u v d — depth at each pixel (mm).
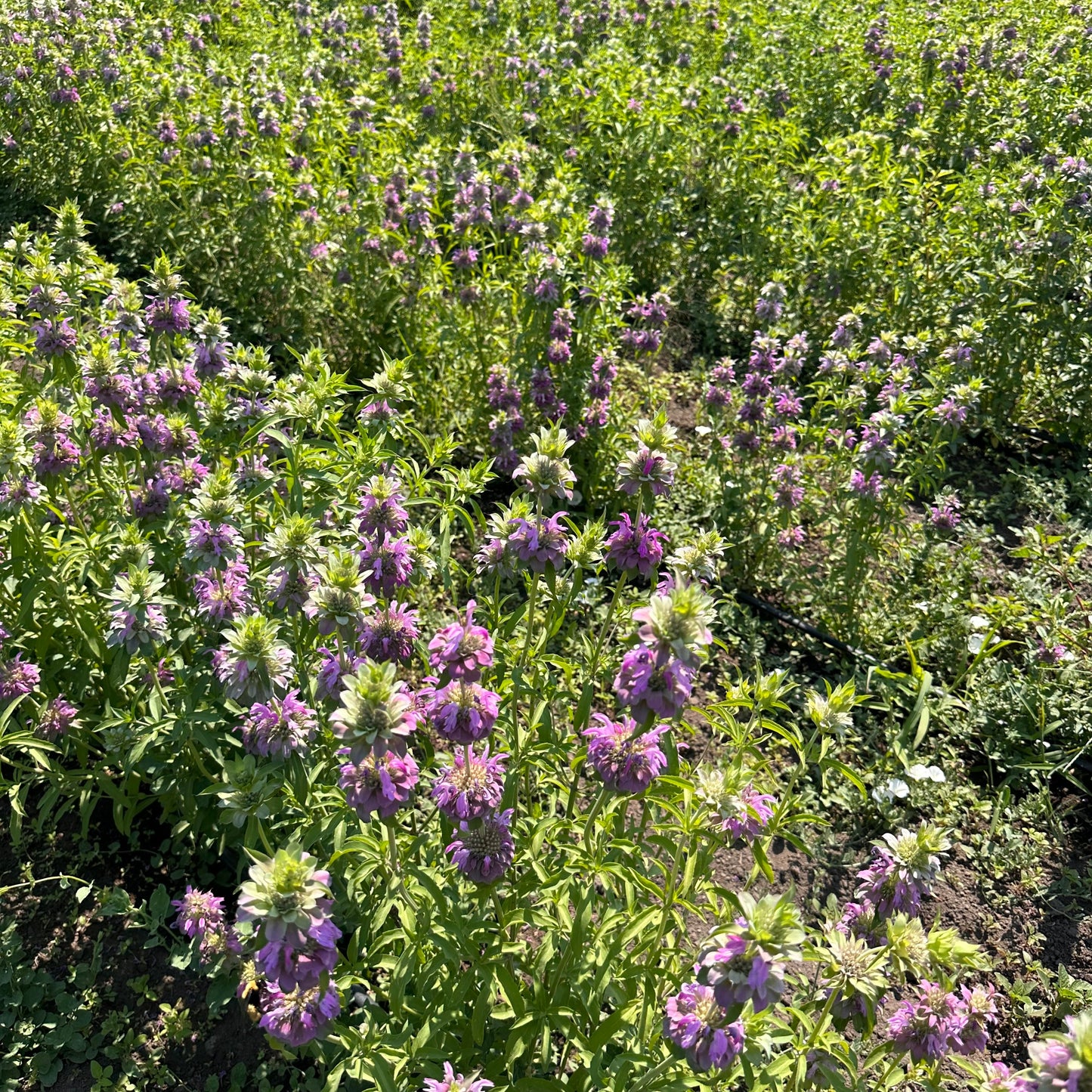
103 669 641
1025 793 794
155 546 663
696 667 418
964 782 792
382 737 398
